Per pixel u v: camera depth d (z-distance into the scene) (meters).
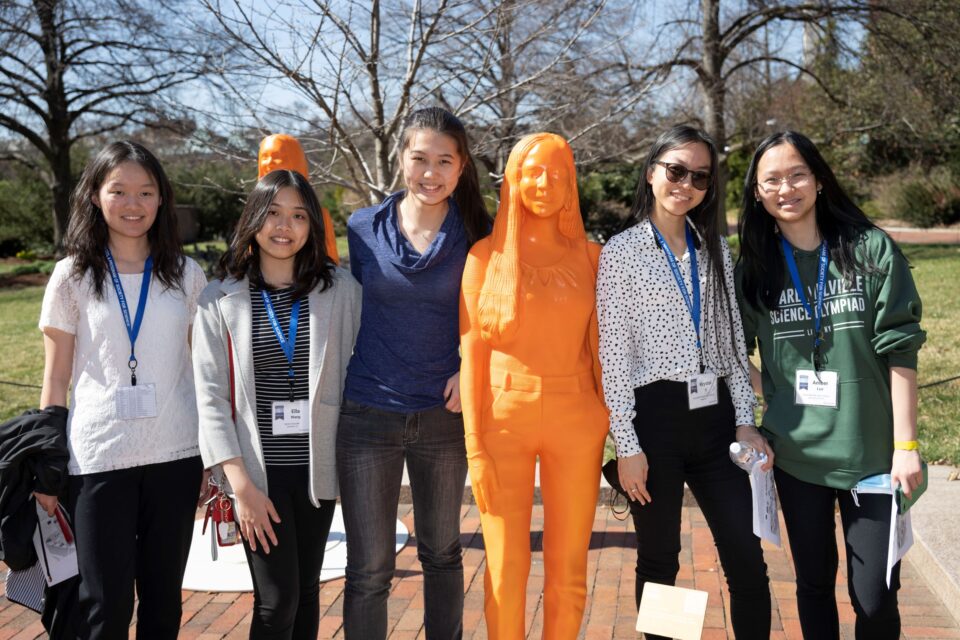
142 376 2.62
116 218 2.61
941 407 6.39
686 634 2.33
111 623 2.50
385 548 2.69
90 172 2.64
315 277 2.65
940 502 4.34
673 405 2.63
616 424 2.61
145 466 2.60
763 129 16.33
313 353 2.61
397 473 2.71
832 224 2.64
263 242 2.60
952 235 21.97
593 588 3.81
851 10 14.80
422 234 2.71
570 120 7.12
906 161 25.62
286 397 2.62
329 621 3.59
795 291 2.64
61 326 2.62
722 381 2.73
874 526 2.48
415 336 2.65
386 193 5.49
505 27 5.56
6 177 29.75
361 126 5.95
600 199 18.34
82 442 2.57
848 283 2.54
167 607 2.64
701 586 3.79
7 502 2.56
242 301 2.62
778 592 3.71
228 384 2.60
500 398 2.58
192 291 2.79
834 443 2.53
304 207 2.61
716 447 2.67
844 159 24.91
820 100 18.81
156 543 2.62
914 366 2.49
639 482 2.60
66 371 2.65
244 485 2.51
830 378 2.55
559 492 2.60
